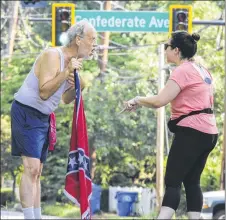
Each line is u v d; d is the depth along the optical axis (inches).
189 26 2160.4
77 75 695.1
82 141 681.6
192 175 741.3
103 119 3474.4
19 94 717.9
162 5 4089.6
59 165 3612.2
